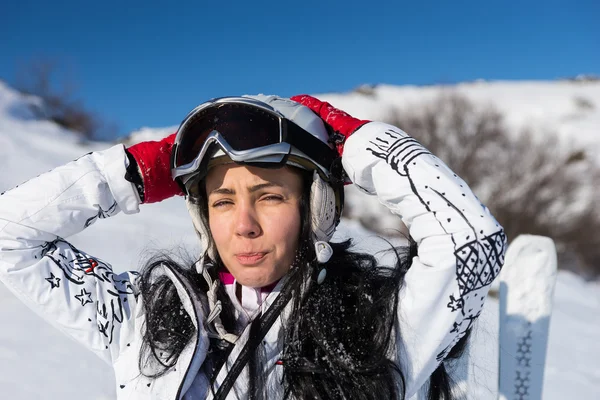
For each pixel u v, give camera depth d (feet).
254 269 3.91
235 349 3.97
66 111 74.49
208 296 4.19
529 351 5.26
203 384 4.07
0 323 13.83
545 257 5.31
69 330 4.37
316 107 4.55
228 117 3.83
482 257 3.73
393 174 3.92
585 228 53.26
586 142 70.74
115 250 23.66
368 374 3.92
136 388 4.15
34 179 4.42
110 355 4.39
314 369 3.92
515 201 57.52
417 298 3.85
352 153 4.07
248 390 3.92
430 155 3.97
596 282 49.29
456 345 4.32
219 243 3.98
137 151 4.39
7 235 4.28
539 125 79.92
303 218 4.04
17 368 11.19
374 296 4.12
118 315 4.39
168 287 4.38
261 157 3.77
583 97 94.53
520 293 5.31
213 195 3.95
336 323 4.01
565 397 13.37
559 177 58.39
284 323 4.00
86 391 10.41
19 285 4.28
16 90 74.28
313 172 4.02
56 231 4.38
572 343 19.26
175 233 27.86
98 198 4.39
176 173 4.07
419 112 72.38
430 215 3.81
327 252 4.02
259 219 3.90
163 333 4.17
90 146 65.36
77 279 4.39
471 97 87.86
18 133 58.59
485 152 64.49
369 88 97.60
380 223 48.91
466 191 3.83
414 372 3.97
